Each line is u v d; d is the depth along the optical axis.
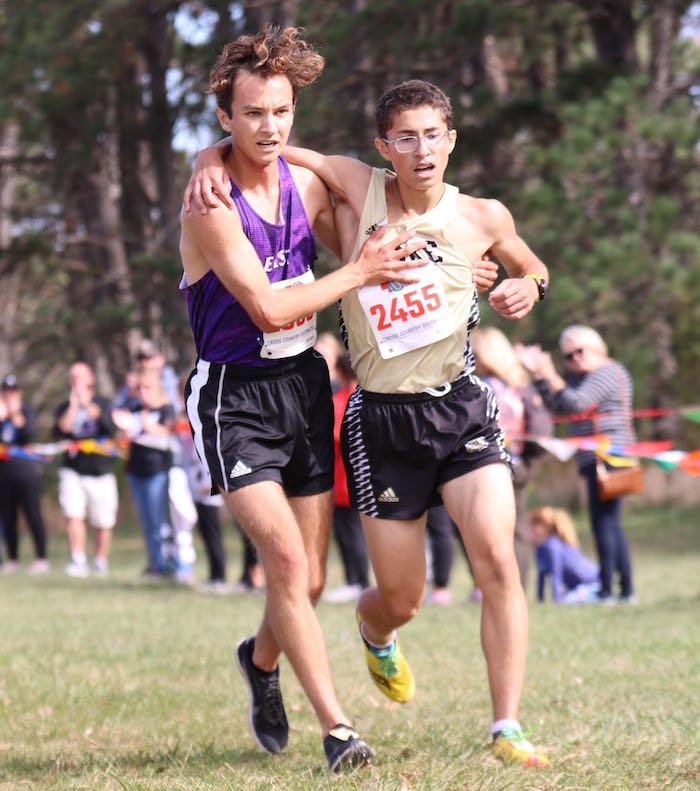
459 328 13.67
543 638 24.12
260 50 12.76
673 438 63.88
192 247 13.34
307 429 13.70
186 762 13.77
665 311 59.34
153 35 79.69
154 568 41.28
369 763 12.70
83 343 83.38
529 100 59.25
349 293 13.77
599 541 31.80
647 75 57.50
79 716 17.36
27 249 86.56
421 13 60.97
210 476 13.49
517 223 57.38
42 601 33.72
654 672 19.75
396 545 13.91
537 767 12.86
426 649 23.34
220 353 13.54
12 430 45.69
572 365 30.62
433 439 13.59
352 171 13.91
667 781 12.20
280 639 13.12
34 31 75.44
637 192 58.00
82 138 82.06
